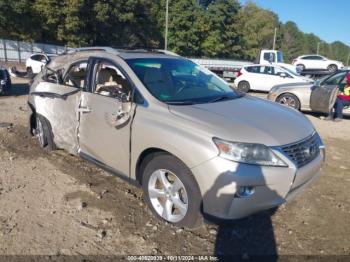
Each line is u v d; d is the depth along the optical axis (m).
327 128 8.93
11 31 38.31
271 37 79.06
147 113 3.79
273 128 3.52
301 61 29.14
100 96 4.36
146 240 3.46
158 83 4.14
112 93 4.23
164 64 4.57
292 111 4.33
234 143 3.21
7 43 36.50
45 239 3.43
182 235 3.56
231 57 61.22
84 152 4.73
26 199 4.21
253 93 18.78
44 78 5.66
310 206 4.25
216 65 26.64
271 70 18.48
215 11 55.66
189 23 52.16
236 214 3.22
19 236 3.46
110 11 39.78
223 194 3.18
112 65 4.39
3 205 4.05
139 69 4.23
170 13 51.62
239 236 3.59
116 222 3.76
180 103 3.88
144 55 4.61
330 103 9.77
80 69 4.89
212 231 3.64
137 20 44.06
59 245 3.34
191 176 3.39
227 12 57.03
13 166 5.23
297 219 3.95
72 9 35.97
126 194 4.40
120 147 4.06
